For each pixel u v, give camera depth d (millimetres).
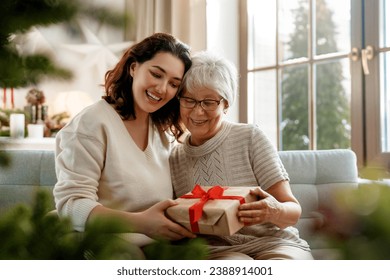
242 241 1298
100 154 1225
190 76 1337
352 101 2205
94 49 2922
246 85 2797
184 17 2744
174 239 1104
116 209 1211
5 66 511
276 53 2662
